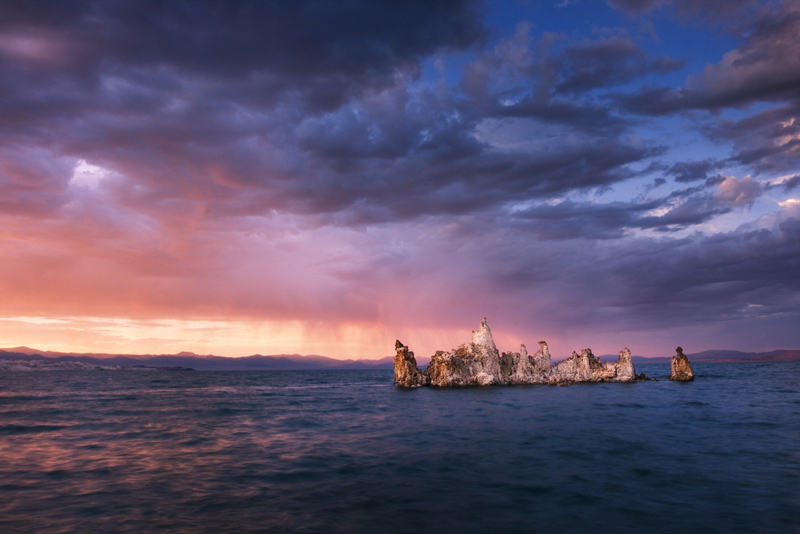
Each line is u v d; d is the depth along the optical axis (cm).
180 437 3812
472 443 3425
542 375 10262
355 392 9162
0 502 2123
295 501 2117
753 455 2914
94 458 3033
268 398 7850
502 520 1848
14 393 8838
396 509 1997
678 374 10850
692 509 1950
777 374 15088
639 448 3161
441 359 9644
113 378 17850
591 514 1906
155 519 1892
